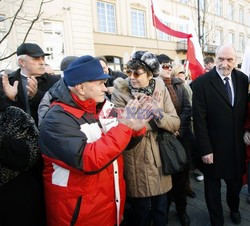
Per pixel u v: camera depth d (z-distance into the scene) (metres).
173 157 1.96
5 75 1.96
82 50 12.35
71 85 1.41
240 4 24.47
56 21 11.32
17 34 9.68
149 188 1.91
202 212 2.77
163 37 19.00
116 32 16.11
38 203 1.62
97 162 1.30
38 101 2.18
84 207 1.41
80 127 1.44
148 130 1.91
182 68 3.61
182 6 19.27
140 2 17.14
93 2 14.69
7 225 1.52
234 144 2.21
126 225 2.26
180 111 2.70
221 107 2.18
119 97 1.99
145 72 1.94
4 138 1.44
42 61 2.43
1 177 1.48
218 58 2.19
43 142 1.39
